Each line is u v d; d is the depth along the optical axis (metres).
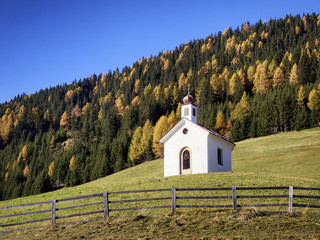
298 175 56.09
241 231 18.73
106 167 112.50
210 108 145.62
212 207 23.45
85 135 181.50
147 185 35.12
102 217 23.36
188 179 36.47
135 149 116.81
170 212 23.56
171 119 135.62
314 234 17.81
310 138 88.81
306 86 130.00
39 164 155.50
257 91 167.38
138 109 192.12
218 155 47.44
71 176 116.06
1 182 155.38
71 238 19.81
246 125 116.94
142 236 19.06
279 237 17.59
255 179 34.59
